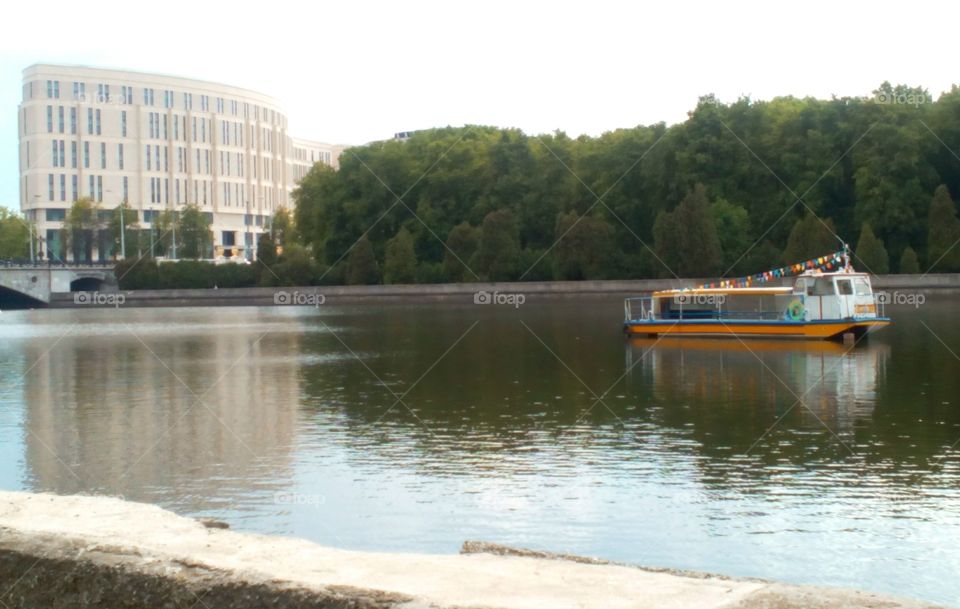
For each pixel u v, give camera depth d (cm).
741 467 2383
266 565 877
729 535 1834
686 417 3133
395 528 1925
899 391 3575
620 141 13062
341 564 883
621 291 11619
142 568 888
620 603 759
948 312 7719
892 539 1791
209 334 7631
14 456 2712
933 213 10606
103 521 1062
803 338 5791
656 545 1788
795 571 1641
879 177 11100
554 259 12406
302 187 16425
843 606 704
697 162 11944
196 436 2967
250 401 3716
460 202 14600
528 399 3591
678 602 759
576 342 6053
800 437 2747
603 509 2027
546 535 1861
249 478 2378
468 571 859
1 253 19062
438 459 2544
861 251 10481
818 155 11750
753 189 12100
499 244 12744
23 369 5128
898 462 2398
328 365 5000
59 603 916
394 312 10488
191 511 2086
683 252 11119
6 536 968
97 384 4388
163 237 19225
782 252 11062
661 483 2236
